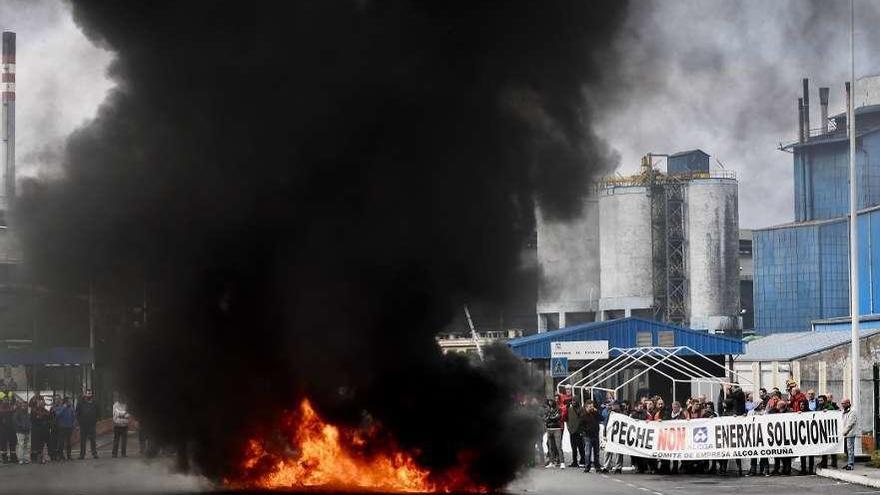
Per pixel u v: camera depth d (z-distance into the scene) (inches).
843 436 1423.5
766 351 2842.0
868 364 2522.1
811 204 4350.4
